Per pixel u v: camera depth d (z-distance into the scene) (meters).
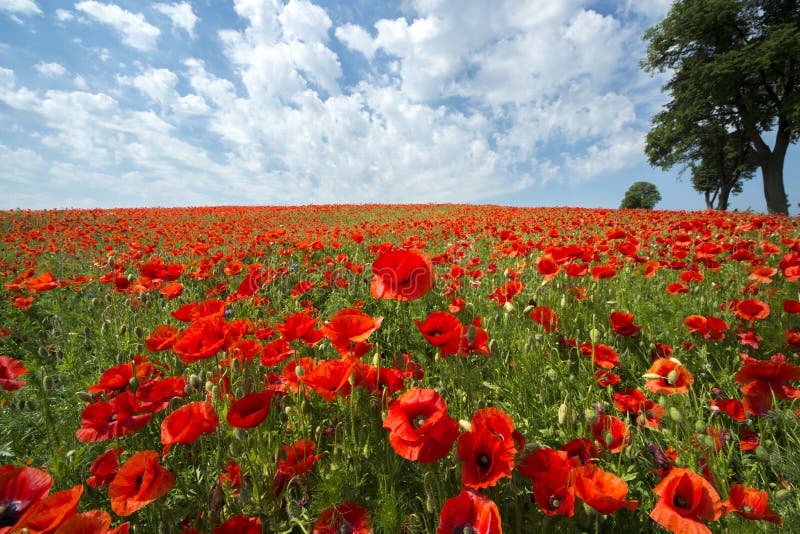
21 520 1.23
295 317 2.35
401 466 1.96
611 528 1.68
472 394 2.17
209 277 6.05
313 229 13.91
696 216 14.67
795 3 31.12
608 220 13.19
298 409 2.08
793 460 1.94
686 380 2.00
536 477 1.52
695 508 1.28
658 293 4.83
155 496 1.40
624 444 1.91
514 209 23.61
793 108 29.17
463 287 4.71
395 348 3.50
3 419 2.49
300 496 1.92
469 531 1.28
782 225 9.87
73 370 3.17
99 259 7.45
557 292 4.08
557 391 2.63
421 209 28.50
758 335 3.24
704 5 31.27
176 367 2.74
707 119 35.62
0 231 15.72
